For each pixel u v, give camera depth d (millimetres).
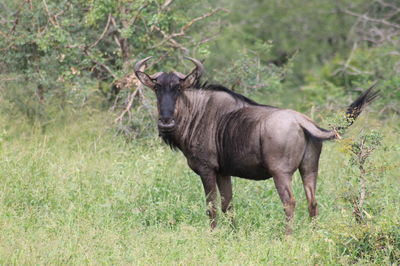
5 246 23984
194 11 47188
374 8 69938
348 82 64812
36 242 24719
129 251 24641
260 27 73125
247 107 28734
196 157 29828
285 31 73938
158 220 29375
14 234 25656
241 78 44844
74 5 44406
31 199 30453
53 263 23031
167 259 24141
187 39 47031
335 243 24547
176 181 33469
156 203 29719
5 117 41875
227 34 53625
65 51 42469
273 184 33438
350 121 26672
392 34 60469
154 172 32750
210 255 24594
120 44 44250
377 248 24062
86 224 26969
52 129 42188
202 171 29828
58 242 24703
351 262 24047
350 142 25672
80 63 42750
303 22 74000
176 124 29750
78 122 42406
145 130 42125
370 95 28156
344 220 25891
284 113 27250
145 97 42312
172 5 45219
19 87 44000
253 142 27641
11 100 43625
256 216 29594
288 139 26797
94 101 44094
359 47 69812
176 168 36344
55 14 43281
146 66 43594
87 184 32531
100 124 42156
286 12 73250
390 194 31078
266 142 27109
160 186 31922
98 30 45406
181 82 29484
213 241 26250
